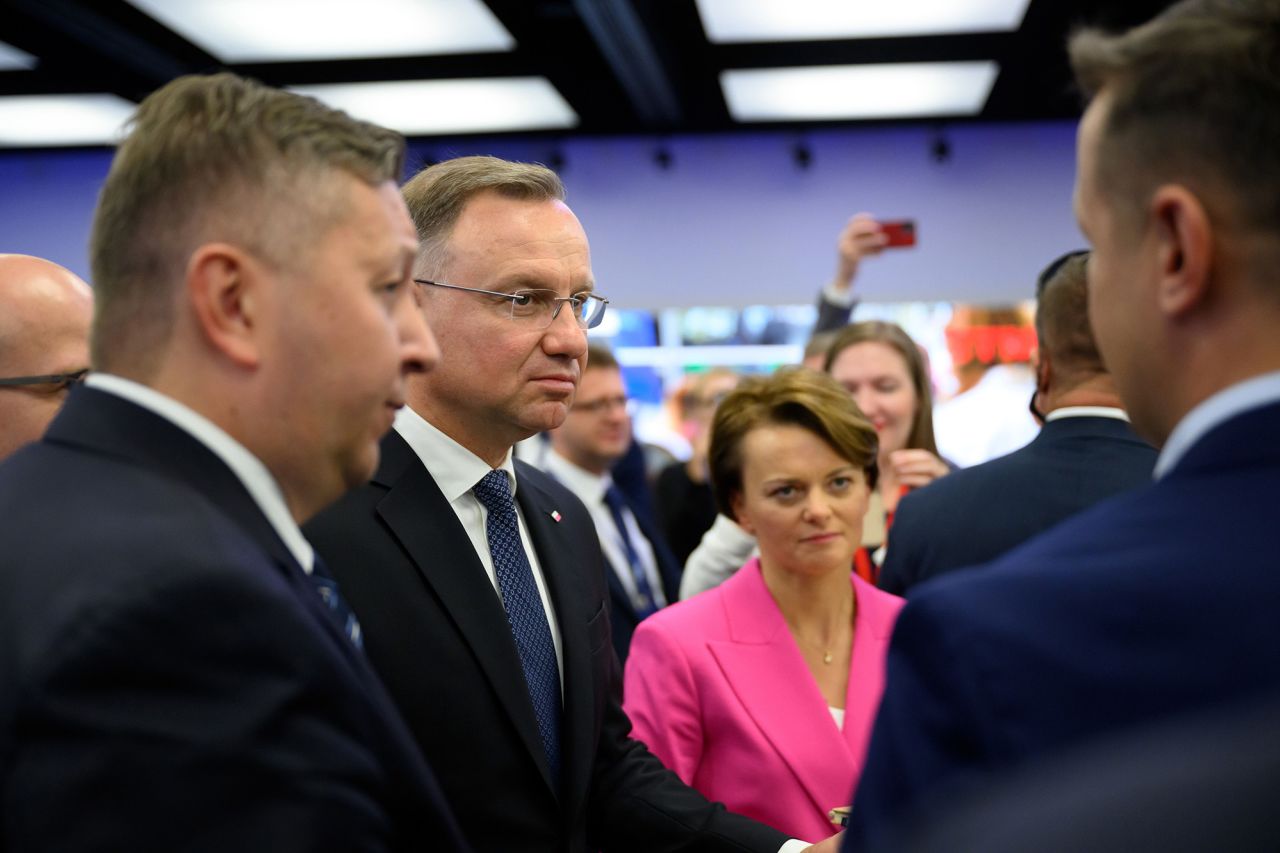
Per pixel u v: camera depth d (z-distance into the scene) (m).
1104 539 0.58
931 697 0.56
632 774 1.48
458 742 1.21
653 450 5.49
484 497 1.36
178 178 0.82
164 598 0.68
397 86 5.65
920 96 6.13
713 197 7.00
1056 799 0.30
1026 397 6.64
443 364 1.33
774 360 6.93
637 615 3.09
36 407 1.39
